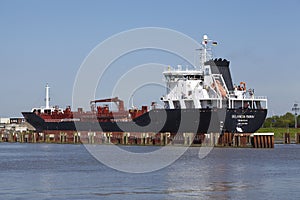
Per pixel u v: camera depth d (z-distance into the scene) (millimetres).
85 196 81250
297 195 81438
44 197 80500
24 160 148750
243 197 80125
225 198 79375
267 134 179125
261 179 98875
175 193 83688
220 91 179875
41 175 108375
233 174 106812
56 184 94062
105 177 103938
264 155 151625
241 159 140125
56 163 137125
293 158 142000
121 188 88938
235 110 175000
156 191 85625
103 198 79625
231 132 177250
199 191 85562
